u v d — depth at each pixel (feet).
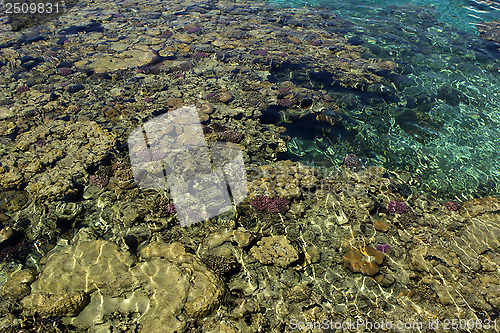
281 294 16.66
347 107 30.25
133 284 15.98
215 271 17.31
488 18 49.01
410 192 22.40
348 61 37.81
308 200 21.61
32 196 21.11
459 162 24.90
